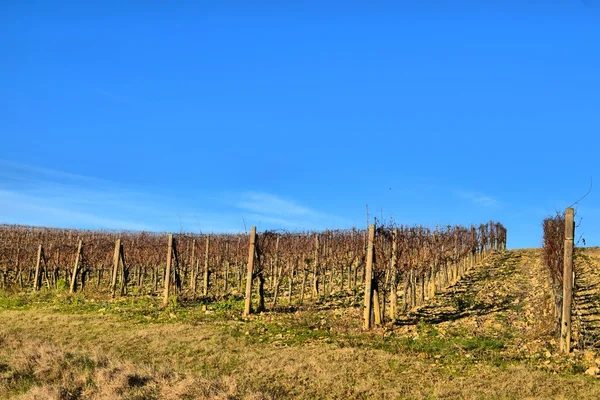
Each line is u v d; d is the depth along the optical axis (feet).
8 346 39.29
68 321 57.93
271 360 39.50
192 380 30.12
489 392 30.83
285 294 77.51
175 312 63.16
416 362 37.93
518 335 44.86
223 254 93.61
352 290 77.36
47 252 105.70
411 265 58.44
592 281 74.28
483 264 106.83
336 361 38.60
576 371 34.58
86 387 29.55
